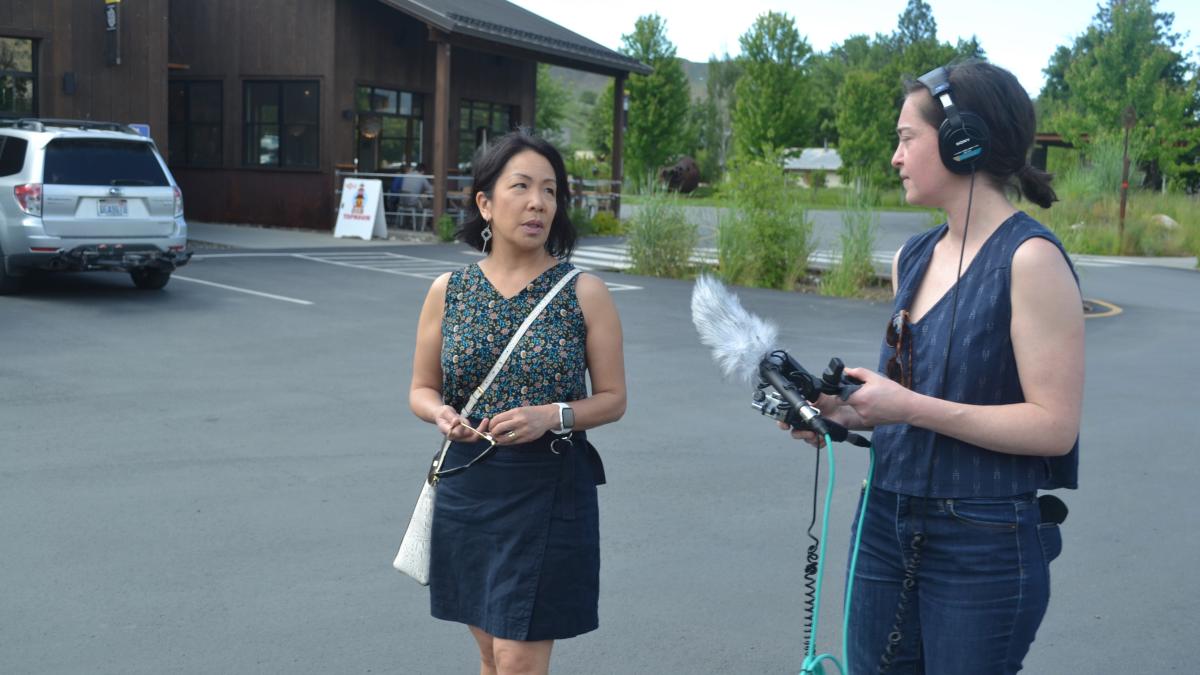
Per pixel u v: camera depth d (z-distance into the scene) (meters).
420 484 5.96
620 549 5.07
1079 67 45.91
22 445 6.54
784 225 17.19
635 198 18.61
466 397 2.92
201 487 5.80
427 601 4.42
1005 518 2.22
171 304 12.52
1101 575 4.90
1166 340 12.34
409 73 25.62
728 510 5.68
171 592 4.41
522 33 23.77
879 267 17.81
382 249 20.41
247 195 25.28
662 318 12.77
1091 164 31.55
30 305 12.02
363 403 7.92
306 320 11.73
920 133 2.29
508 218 2.84
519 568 2.79
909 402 2.16
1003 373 2.21
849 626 2.47
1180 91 45.28
